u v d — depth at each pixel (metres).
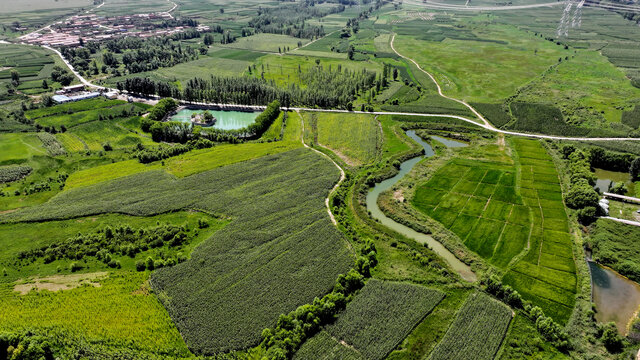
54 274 92.19
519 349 74.25
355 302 83.94
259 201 118.75
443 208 118.12
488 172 137.00
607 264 95.44
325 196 123.25
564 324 79.81
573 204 115.81
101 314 81.00
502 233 106.56
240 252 97.94
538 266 94.75
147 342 75.31
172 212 114.50
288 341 73.56
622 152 149.75
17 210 114.94
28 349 69.56
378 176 136.12
